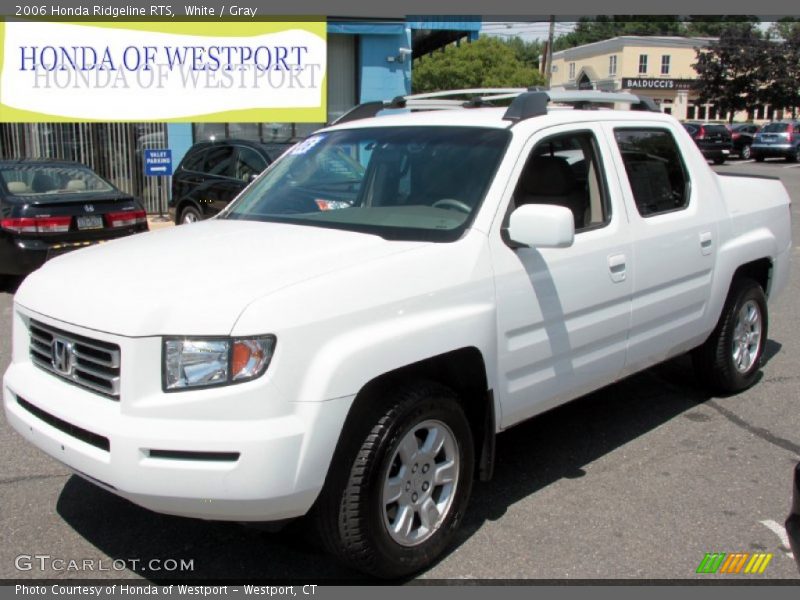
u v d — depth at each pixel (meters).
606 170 4.36
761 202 5.70
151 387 2.88
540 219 3.44
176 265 3.29
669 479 4.35
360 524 3.10
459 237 3.58
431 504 3.43
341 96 16.23
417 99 5.34
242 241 3.64
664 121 4.97
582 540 3.72
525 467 4.50
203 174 11.80
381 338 3.11
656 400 5.59
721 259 5.12
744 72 44.88
